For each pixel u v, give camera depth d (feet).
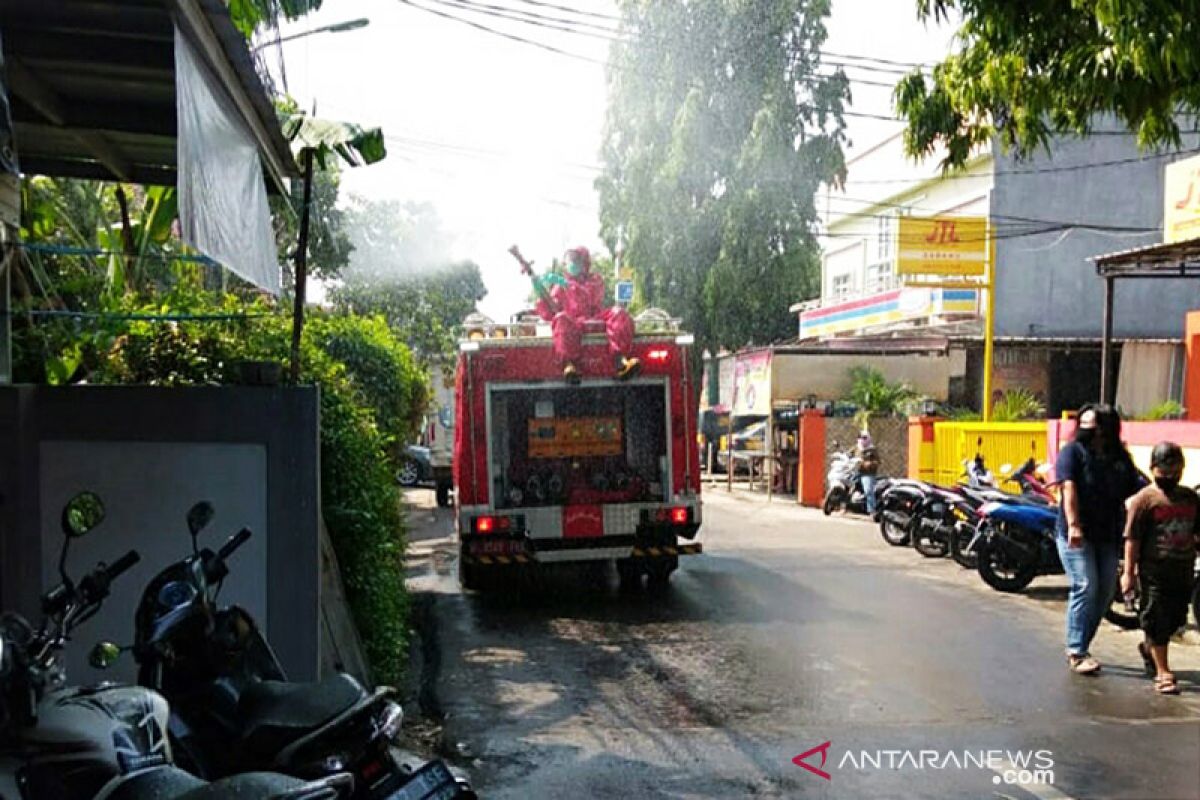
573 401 35.73
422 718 22.18
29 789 9.78
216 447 18.35
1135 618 29.35
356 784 11.46
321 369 25.43
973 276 70.08
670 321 37.76
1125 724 21.17
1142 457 40.22
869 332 89.35
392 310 76.33
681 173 85.35
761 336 93.30
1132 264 40.93
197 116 13.34
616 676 25.44
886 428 72.69
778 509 69.15
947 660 26.58
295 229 31.35
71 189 33.45
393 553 27.37
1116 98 27.25
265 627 18.26
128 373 23.09
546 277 38.19
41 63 16.35
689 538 37.35
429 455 81.35
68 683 18.03
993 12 27.25
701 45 85.05
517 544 34.86
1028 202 80.94
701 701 23.12
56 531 18.16
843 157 86.33
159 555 18.24
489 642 29.45
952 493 43.04
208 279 39.17
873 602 34.73
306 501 18.42
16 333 23.65
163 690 12.67
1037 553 35.58
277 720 11.64
